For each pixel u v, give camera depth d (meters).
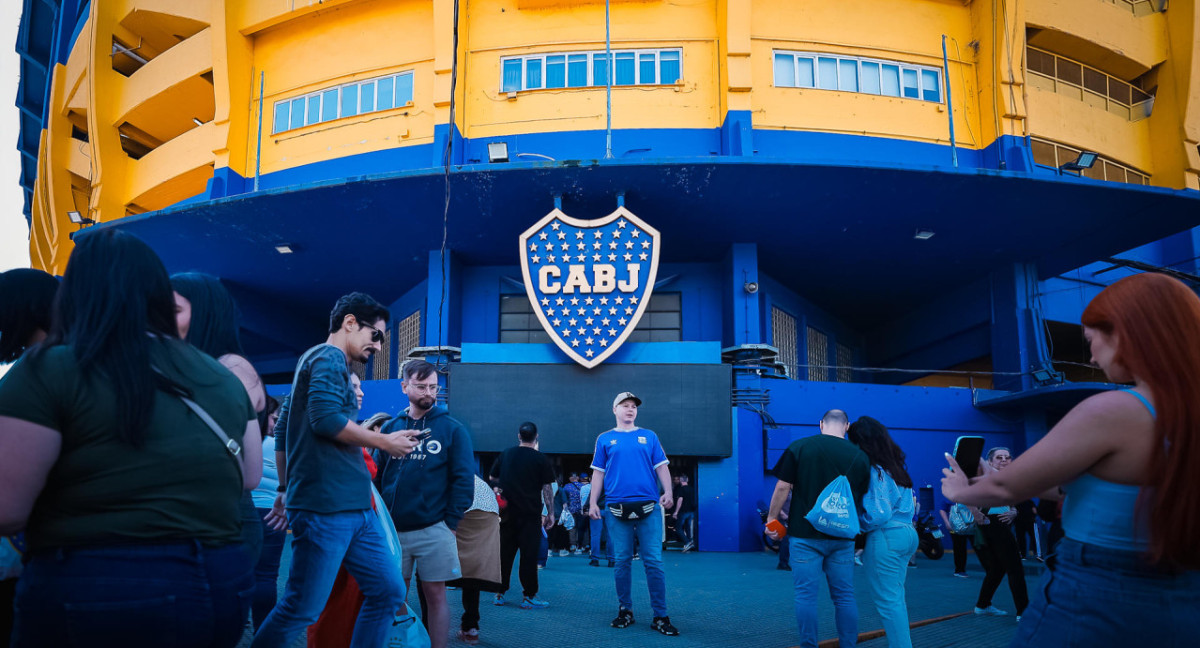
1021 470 2.14
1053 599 2.14
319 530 3.46
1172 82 22.03
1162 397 1.99
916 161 18.73
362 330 3.98
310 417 3.46
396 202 16.91
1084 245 18.83
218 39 20.09
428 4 19.52
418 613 6.43
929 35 19.55
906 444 18.45
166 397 2.02
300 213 17.42
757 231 18.08
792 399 17.86
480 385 17.16
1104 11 21.28
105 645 1.84
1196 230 23.19
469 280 20.05
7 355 2.73
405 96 19.22
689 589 9.34
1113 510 2.04
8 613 2.94
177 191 23.27
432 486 4.81
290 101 20.31
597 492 6.76
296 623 3.45
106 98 23.67
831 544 5.21
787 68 18.77
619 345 16.52
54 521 1.87
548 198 16.86
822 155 18.34
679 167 15.65
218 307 3.33
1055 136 20.44
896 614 4.98
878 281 21.64
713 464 16.62
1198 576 1.96
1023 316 19.69
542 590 8.90
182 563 1.96
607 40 18.05
